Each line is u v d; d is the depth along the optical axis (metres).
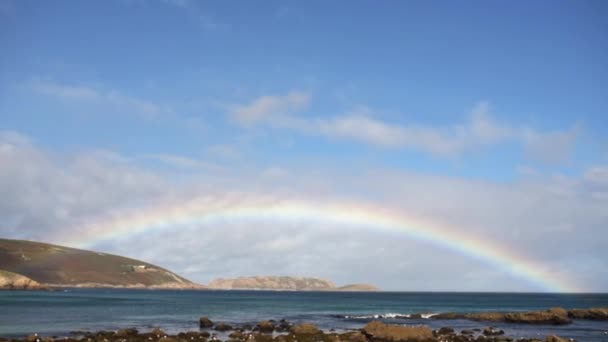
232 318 88.00
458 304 178.38
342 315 97.50
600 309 92.44
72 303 123.94
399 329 54.88
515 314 85.88
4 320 71.62
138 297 190.88
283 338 52.28
